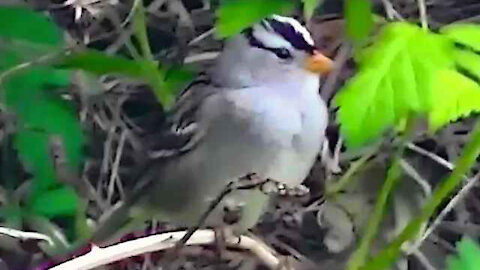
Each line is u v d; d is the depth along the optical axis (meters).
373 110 3.37
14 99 6.30
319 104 5.93
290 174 5.89
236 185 5.57
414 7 6.65
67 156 6.49
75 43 6.49
